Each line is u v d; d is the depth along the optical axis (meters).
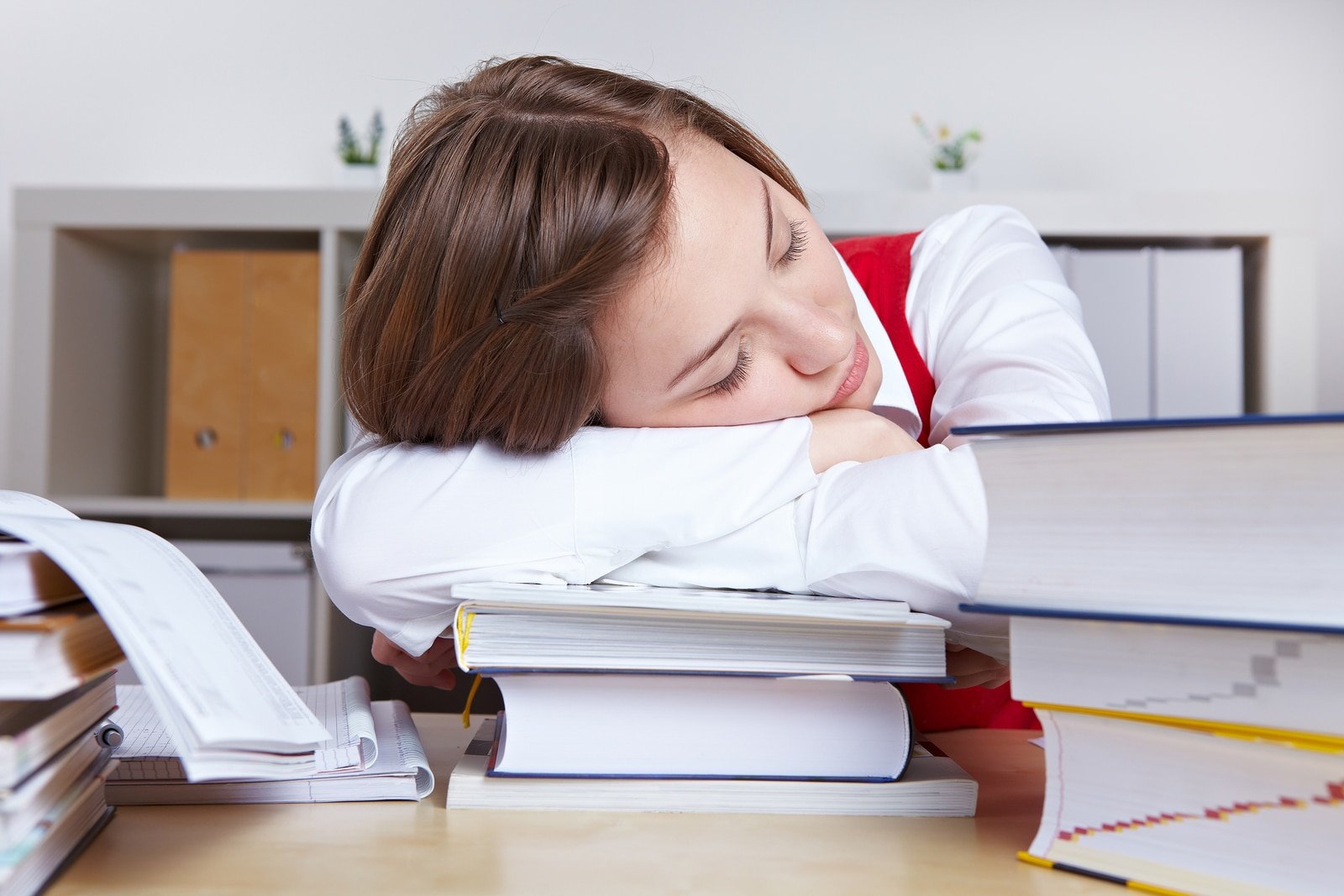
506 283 0.55
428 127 0.61
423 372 0.56
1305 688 0.33
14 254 2.10
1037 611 0.38
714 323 0.57
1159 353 2.00
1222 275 2.00
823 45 2.50
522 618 0.46
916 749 0.55
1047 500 0.39
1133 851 0.38
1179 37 2.48
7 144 2.53
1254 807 0.35
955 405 0.83
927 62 2.49
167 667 0.35
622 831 0.44
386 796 0.49
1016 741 0.66
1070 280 2.01
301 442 2.09
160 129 2.53
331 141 2.52
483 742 0.57
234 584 1.99
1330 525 0.32
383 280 0.58
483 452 0.56
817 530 0.53
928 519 0.49
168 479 2.09
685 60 2.50
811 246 0.65
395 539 0.54
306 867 0.39
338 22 2.52
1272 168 2.48
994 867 0.40
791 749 0.48
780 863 0.40
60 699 0.39
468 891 0.37
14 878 0.35
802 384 0.62
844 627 0.47
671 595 0.46
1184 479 0.35
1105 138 2.49
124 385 2.38
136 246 2.33
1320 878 0.33
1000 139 2.49
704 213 0.56
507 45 2.51
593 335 0.56
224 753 0.35
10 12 2.52
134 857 0.40
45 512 0.47
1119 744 0.38
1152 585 0.36
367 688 0.68
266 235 2.20
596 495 0.54
